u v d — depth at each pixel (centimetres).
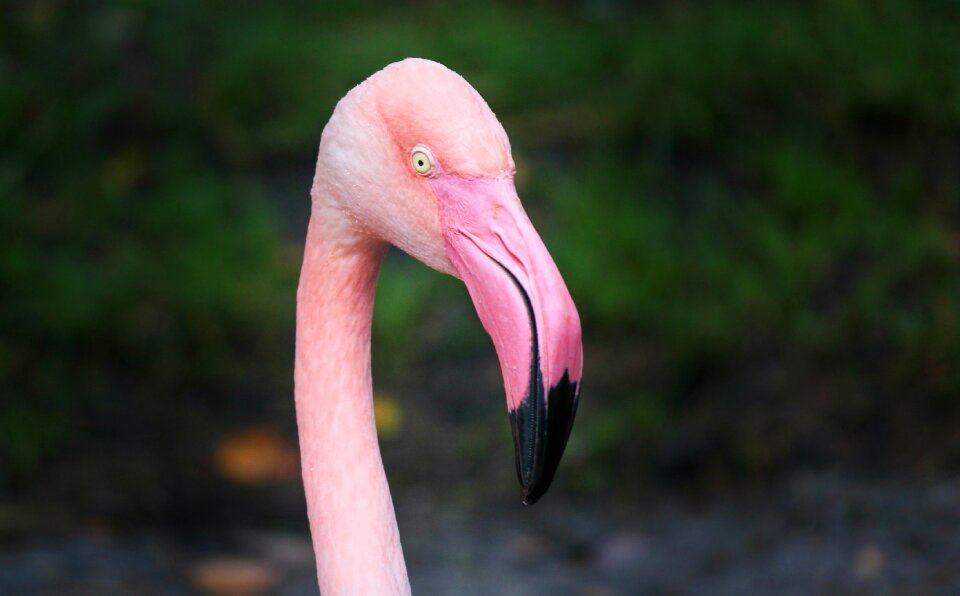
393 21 1073
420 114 296
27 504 636
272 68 971
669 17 992
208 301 775
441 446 717
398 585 320
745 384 692
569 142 927
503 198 294
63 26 970
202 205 841
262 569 607
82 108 909
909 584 539
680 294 770
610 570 612
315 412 322
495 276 290
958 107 830
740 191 848
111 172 880
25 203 825
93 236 816
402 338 791
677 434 684
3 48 949
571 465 695
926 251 724
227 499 666
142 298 775
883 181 811
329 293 321
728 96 901
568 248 799
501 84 974
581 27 1044
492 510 670
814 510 604
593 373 748
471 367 776
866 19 898
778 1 962
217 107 942
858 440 645
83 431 697
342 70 987
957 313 675
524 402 284
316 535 322
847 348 691
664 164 888
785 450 651
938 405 646
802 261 745
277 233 855
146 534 626
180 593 575
